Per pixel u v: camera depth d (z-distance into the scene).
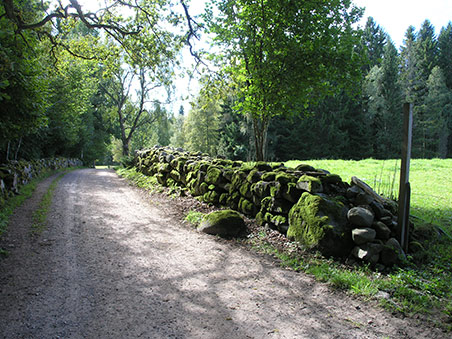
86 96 22.25
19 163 12.08
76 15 7.66
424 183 11.48
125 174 17.58
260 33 7.77
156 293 3.56
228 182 7.33
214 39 8.30
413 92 48.50
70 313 3.09
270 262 4.61
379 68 48.09
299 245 4.88
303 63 7.27
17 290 3.55
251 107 8.22
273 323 2.98
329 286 3.80
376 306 3.34
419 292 3.62
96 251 4.96
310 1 6.90
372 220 4.54
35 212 7.39
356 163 17.92
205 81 10.28
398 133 42.12
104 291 3.59
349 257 4.45
